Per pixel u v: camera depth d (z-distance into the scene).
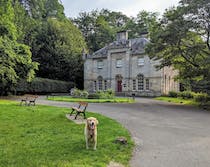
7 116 15.30
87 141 8.18
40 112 17.75
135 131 11.66
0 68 30.08
